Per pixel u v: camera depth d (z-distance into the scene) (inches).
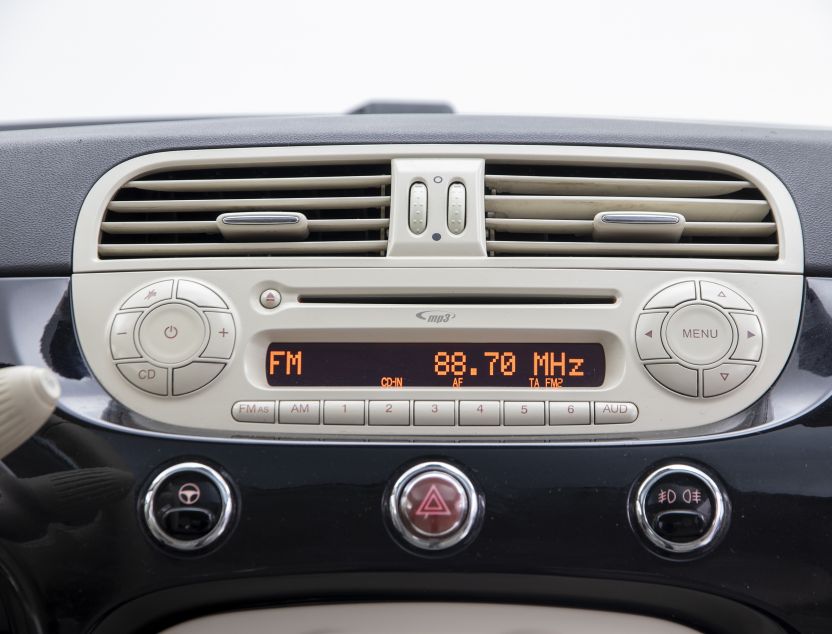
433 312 43.3
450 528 40.2
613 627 43.4
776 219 46.0
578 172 47.5
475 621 43.3
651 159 47.1
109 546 41.3
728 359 42.8
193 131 47.8
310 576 41.2
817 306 44.2
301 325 43.3
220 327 43.1
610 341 43.3
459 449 41.0
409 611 43.2
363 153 46.3
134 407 42.7
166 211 47.1
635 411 42.4
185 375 42.6
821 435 41.7
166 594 41.8
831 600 40.8
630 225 44.9
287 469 40.9
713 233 46.6
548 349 43.3
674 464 41.0
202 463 41.2
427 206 44.8
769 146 47.5
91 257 45.2
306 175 47.2
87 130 48.2
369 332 43.4
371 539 40.4
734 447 41.3
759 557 40.8
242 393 42.6
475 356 43.1
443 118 47.8
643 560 40.6
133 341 43.1
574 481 40.8
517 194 47.1
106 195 46.6
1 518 41.4
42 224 45.9
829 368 43.1
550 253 45.1
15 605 42.6
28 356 43.6
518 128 47.1
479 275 43.8
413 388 42.6
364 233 46.1
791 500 40.9
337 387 42.7
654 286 43.7
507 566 40.4
